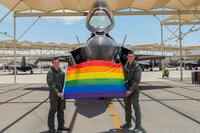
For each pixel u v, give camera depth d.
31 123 7.82
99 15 12.64
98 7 12.77
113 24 12.81
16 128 7.18
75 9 23.44
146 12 22.84
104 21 12.55
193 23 28.09
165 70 33.12
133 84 6.55
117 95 7.73
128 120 7.07
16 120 8.28
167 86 19.91
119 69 8.26
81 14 22.94
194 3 22.62
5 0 20.72
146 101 12.12
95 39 11.41
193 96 13.73
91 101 12.55
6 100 13.18
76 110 10.12
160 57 18.62
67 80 8.12
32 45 70.00
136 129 6.73
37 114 9.35
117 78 8.01
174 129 6.76
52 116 6.53
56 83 6.52
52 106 6.44
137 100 6.69
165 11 22.89
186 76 35.31
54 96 6.43
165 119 8.05
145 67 65.50
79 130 6.88
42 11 24.20
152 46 71.50
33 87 21.00
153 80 27.72
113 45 11.73
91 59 11.77
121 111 9.78
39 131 6.82
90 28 12.59
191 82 24.00
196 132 6.43
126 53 13.05
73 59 12.98
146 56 17.91
